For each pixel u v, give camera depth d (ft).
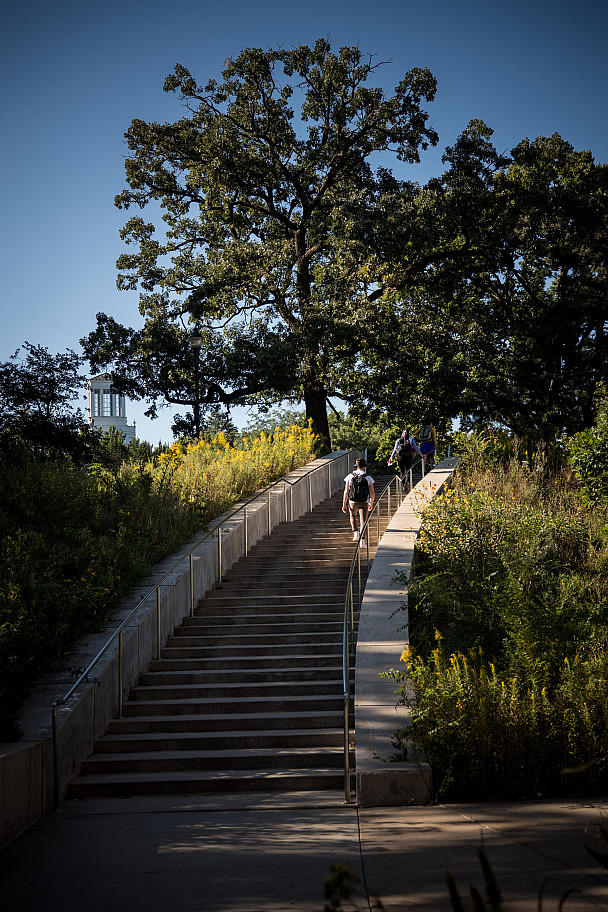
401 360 90.12
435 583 35.35
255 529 55.47
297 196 96.68
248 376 88.69
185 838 20.26
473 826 19.65
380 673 28.91
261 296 97.60
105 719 30.58
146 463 63.31
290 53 90.53
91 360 93.15
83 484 52.24
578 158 104.27
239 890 15.83
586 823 18.72
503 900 13.65
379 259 87.71
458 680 24.63
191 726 30.60
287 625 40.34
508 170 102.47
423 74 88.79
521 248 94.02
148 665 36.42
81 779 26.61
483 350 100.48
